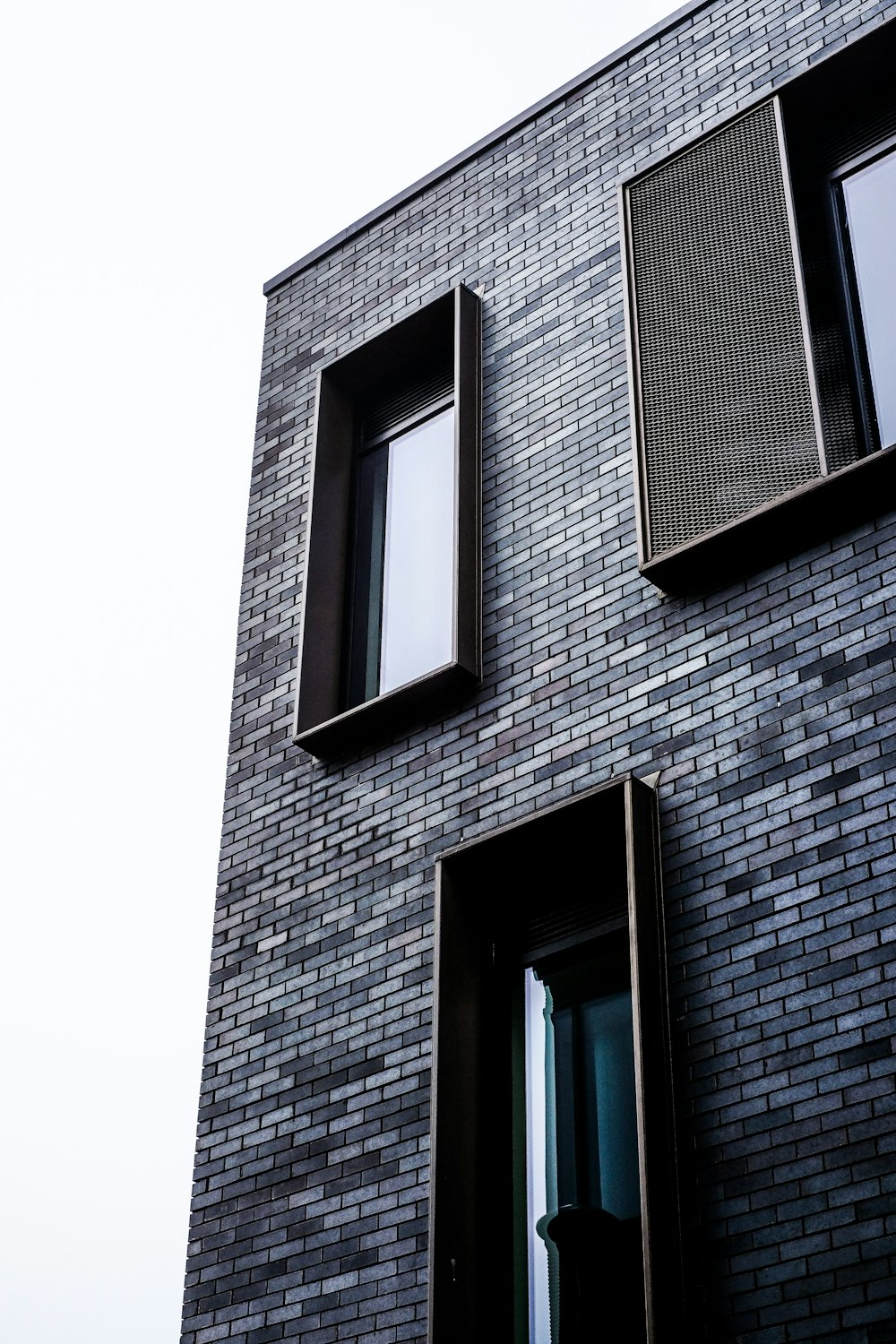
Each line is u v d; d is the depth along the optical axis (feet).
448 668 29.71
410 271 38.52
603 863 26.86
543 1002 26.53
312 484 35.68
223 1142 28.89
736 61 33.65
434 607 33.30
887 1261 19.90
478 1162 25.18
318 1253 26.17
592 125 36.09
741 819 24.67
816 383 27.76
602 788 25.49
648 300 31.37
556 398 32.63
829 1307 20.07
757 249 30.12
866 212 30.19
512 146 38.01
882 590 24.98
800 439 27.48
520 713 29.04
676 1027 23.50
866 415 27.91
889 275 29.17
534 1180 24.88
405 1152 26.02
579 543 30.17
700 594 27.53
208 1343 26.66
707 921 24.12
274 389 39.99
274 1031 29.43
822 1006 22.25
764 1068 22.31
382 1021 27.78
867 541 25.59
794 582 26.22
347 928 29.45
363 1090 27.30
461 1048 25.99
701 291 30.58
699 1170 22.15
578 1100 25.17
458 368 33.88
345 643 34.40
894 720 23.71
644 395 30.09
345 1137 27.07
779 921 23.36
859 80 30.91
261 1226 27.30
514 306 35.01
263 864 31.81
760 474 27.63
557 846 26.78
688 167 32.27
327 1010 28.81
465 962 26.89
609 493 30.25
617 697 27.66
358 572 35.29
